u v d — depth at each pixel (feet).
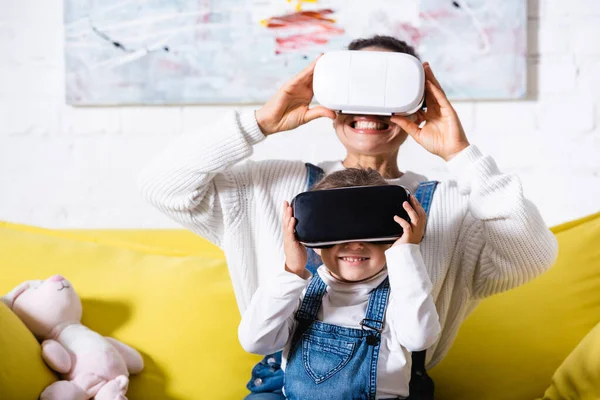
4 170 7.30
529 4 7.05
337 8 7.02
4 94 7.29
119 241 5.46
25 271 5.05
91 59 7.15
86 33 7.14
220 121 4.52
